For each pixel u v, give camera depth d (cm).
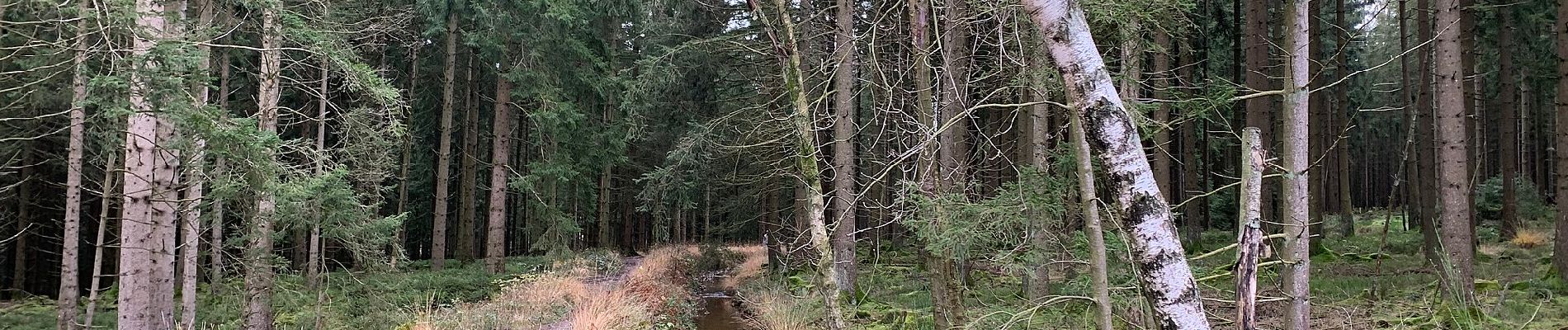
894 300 1087
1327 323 756
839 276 1081
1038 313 658
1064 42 318
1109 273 556
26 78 910
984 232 498
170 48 531
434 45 1870
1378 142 3669
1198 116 481
